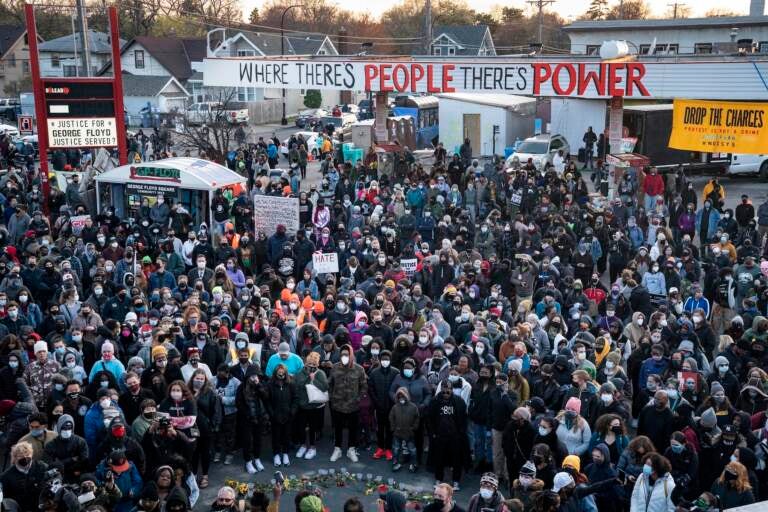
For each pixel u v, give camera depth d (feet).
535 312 51.96
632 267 59.06
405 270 62.80
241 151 112.78
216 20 323.78
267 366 42.93
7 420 40.14
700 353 44.39
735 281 56.65
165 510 29.78
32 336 43.86
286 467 41.60
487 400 39.17
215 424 39.24
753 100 82.23
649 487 30.22
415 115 155.33
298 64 100.63
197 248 63.41
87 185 82.48
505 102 139.64
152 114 211.00
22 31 271.90
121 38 322.75
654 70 82.43
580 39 182.60
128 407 38.24
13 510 29.96
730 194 104.88
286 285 57.16
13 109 216.33
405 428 39.91
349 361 41.75
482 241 69.62
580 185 86.22
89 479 31.65
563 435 35.01
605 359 43.50
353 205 80.23
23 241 66.64
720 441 34.22
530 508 29.58
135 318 46.24
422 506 36.86
